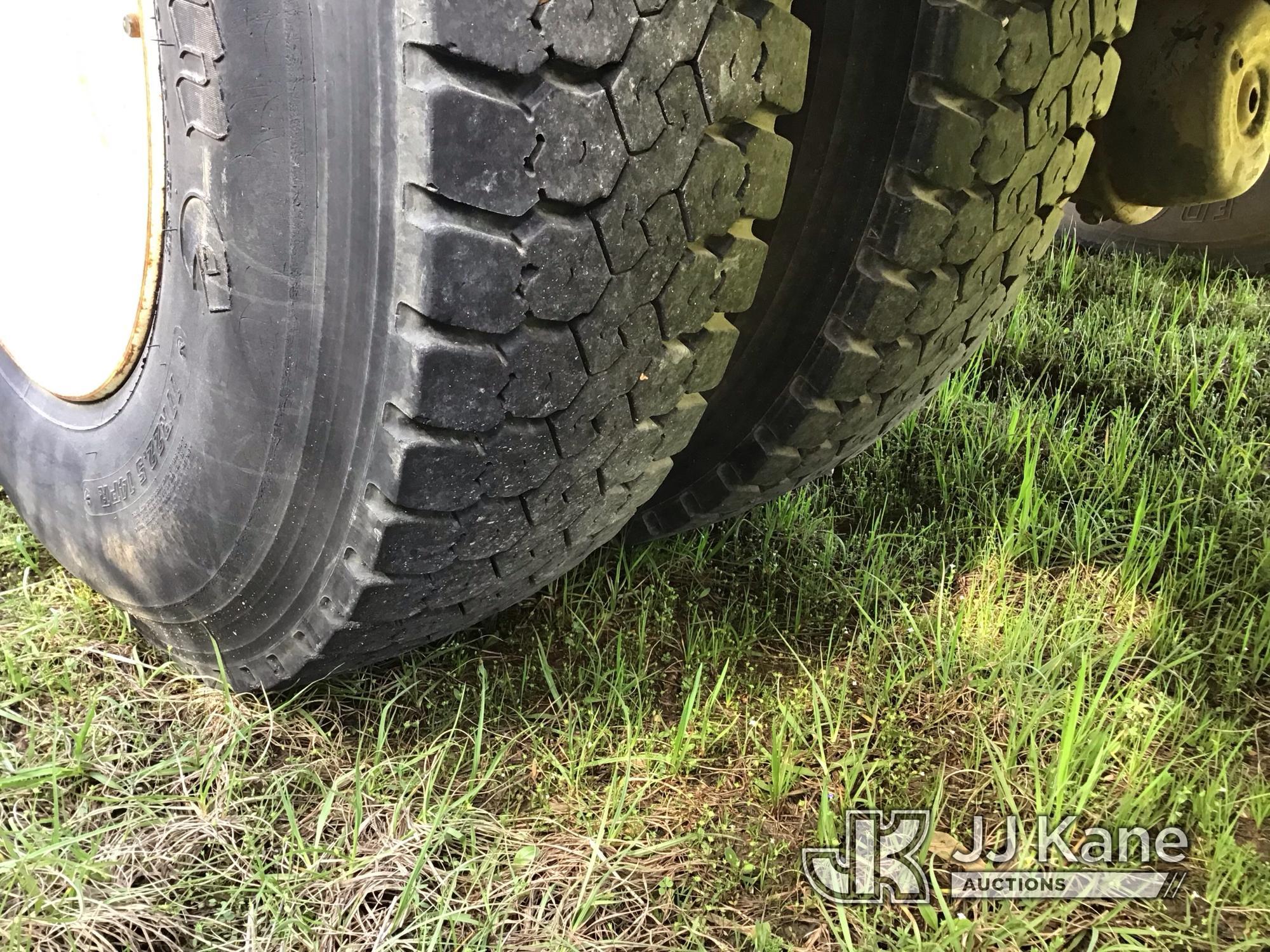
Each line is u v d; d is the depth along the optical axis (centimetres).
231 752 172
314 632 157
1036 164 170
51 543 212
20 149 193
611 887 155
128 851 156
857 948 147
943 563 230
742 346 187
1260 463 265
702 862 162
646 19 112
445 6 102
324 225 121
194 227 141
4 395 225
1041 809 166
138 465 174
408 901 145
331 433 134
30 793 169
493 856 156
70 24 159
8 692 189
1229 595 224
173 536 168
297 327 130
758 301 181
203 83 129
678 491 214
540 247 116
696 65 118
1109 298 402
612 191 119
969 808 175
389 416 125
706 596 229
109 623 211
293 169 122
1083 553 240
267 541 152
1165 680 206
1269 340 352
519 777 176
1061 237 504
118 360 175
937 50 145
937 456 272
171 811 166
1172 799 169
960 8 142
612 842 166
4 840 149
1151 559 223
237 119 126
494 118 108
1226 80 245
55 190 184
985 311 199
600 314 127
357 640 158
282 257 128
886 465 271
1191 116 251
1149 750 188
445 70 106
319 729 181
